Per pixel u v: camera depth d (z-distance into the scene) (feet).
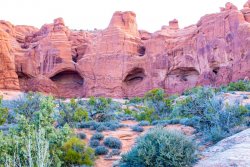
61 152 29.50
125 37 231.50
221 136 37.19
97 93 221.25
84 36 266.36
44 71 238.07
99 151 42.42
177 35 219.61
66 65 236.84
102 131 57.00
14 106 80.69
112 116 76.59
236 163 23.40
